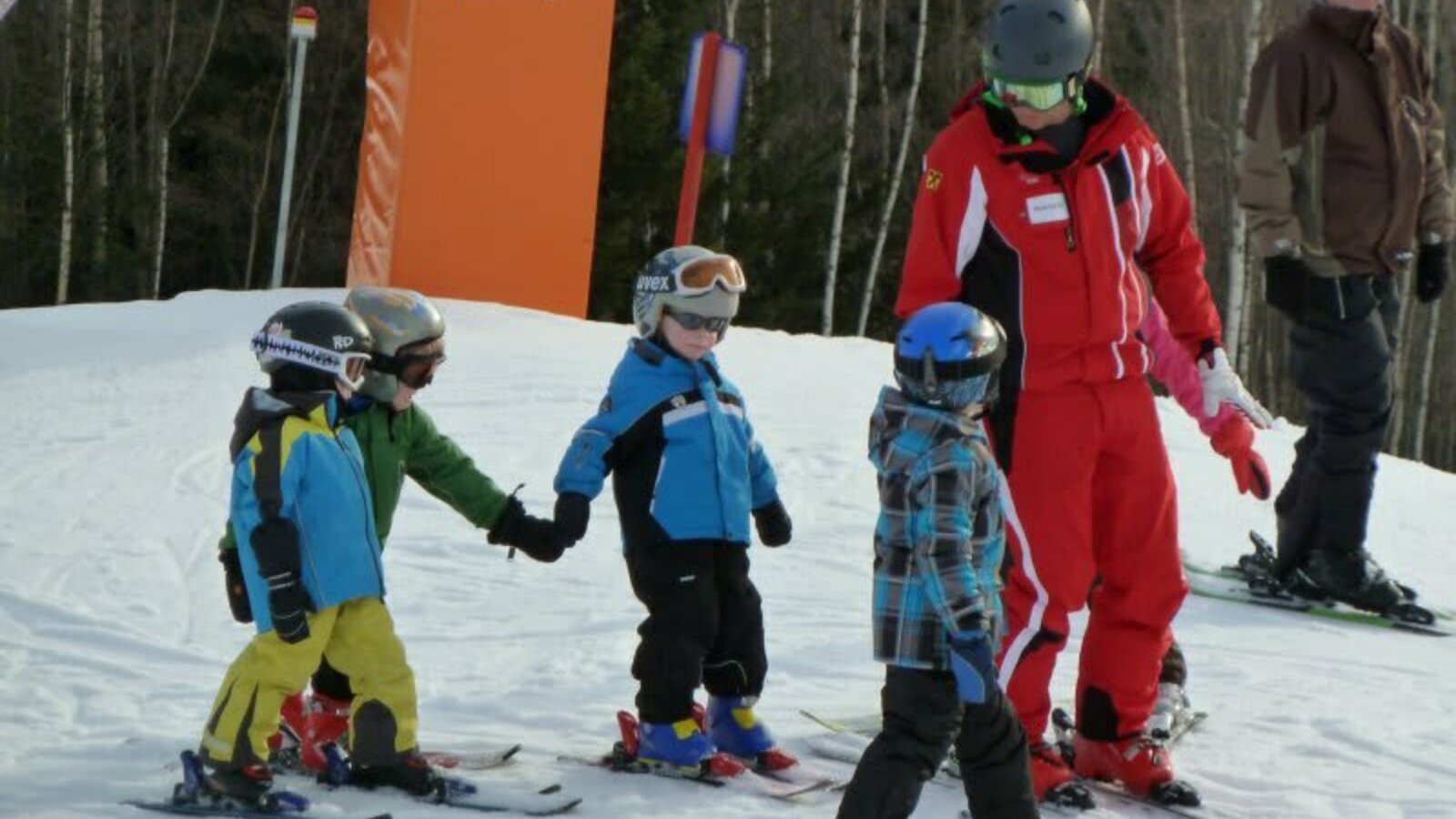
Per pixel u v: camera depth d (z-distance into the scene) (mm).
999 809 6395
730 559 7586
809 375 19703
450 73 23594
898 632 6254
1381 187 11180
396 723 7074
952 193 7371
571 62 24141
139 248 51344
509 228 24094
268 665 6805
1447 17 53719
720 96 13820
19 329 20719
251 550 6688
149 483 14078
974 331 6262
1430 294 11820
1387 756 8492
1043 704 7457
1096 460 7422
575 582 11586
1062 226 7266
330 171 55219
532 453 15195
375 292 7391
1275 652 10695
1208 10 51719
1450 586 13227
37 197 50656
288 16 52531
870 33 56625
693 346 7496
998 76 7156
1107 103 7363
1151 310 7859
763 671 7715
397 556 12070
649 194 42750
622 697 9008
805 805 7215
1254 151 11180
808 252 48812
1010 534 7344
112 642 9938
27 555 11844
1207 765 8180
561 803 7008
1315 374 11570
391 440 7379
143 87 54250
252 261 52438
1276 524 14625
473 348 19812
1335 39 11055
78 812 6801
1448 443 56844
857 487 14875
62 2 50375
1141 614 7613
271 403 6898
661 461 7430
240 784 6793
